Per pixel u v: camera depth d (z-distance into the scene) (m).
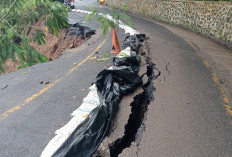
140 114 3.60
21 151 2.65
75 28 11.34
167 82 4.62
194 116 3.35
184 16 13.44
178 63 5.98
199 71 5.44
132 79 4.13
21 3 6.24
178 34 10.83
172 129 3.01
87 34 10.65
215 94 4.17
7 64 9.73
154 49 7.36
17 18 6.41
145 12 19.48
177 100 3.85
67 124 3.07
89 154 2.46
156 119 3.24
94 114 3.00
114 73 4.04
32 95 4.25
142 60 5.90
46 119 3.35
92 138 2.63
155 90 4.23
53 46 10.52
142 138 2.81
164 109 3.53
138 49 7.14
